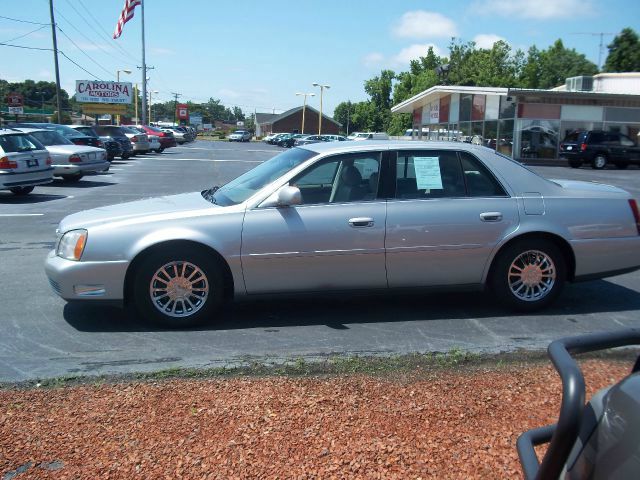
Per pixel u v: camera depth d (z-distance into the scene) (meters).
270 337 5.07
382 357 4.56
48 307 5.88
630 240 5.72
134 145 33.31
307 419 3.47
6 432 3.36
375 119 90.75
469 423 3.43
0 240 9.32
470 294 6.36
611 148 29.06
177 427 3.39
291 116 100.38
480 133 35.22
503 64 69.31
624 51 59.31
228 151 43.91
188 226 5.12
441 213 5.38
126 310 5.77
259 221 5.16
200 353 4.70
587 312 5.84
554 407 3.64
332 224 5.22
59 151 17.72
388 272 5.38
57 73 36.66
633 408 1.71
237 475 2.94
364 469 2.98
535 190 5.63
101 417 3.53
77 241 5.09
